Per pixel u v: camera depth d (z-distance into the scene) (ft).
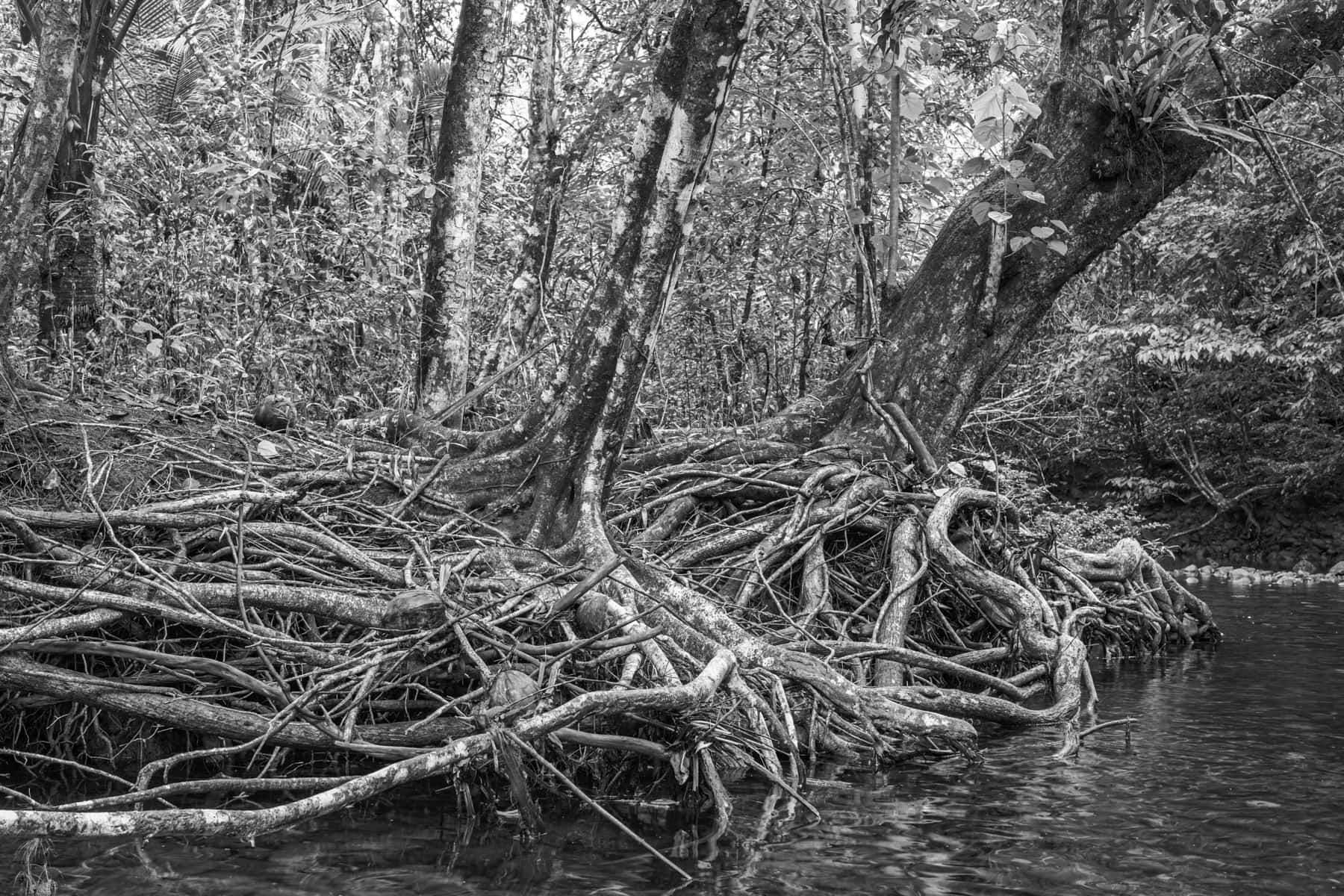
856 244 23.13
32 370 20.77
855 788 13.14
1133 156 22.91
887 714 13.73
